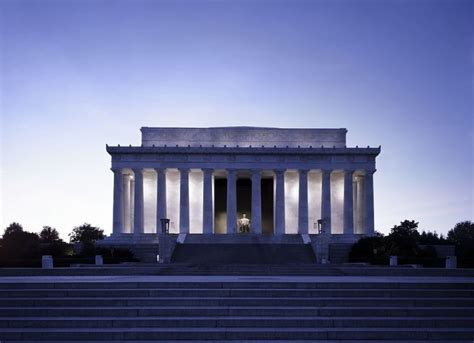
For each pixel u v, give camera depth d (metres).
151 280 31.69
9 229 121.81
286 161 98.25
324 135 104.69
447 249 80.50
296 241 89.00
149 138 105.06
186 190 97.62
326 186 97.88
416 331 23.31
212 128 105.12
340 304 26.38
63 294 27.23
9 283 28.28
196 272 51.12
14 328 23.98
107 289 27.80
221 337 23.17
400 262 66.25
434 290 27.66
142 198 98.25
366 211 97.50
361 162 98.25
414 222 96.31
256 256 76.44
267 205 113.19
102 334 23.16
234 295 27.30
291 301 26.36
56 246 77.88
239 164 98.12
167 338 23.12
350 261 78.56
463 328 23.89
